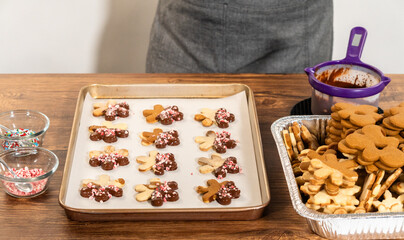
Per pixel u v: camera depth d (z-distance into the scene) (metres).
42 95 1.24
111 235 0.92
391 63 2.22
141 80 1.29
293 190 0.90
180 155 1.08
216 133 1.13
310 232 0.93
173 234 0.92
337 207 0.89
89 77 1.31
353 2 2.11
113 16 2.08
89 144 1.10
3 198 0.98
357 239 0.90
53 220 0.94
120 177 1.02
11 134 1.08
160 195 0.96
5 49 2.13
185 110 1.20
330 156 0.93
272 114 1.20
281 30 1.53
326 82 1.17
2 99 1.22
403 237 0.89
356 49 1.14
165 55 1.64
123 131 1.12
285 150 0.97
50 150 1.08
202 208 0.92
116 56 2.17
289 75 1.33
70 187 0.99
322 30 1.60
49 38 2.12
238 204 0.97
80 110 1.16
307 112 1.18
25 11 2.06
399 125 0.94
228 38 1.54
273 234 0.93
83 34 2.12
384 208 0.89
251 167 1.05
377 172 0.91
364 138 0.93
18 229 0.92
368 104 1.09
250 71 1.59
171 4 1.60
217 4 1.49
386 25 2.14
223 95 1.24
